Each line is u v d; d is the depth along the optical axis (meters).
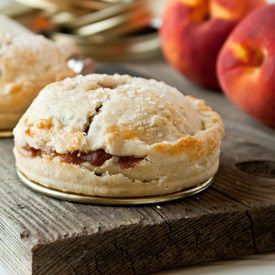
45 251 0.37
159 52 0.73
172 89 0.44
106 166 0.41
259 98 0.52
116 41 0.71
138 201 0.41
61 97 0.43
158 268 0.40
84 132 0.41
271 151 0.49
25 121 0.43
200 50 0.60
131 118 0.41
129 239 0.39
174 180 0.41
